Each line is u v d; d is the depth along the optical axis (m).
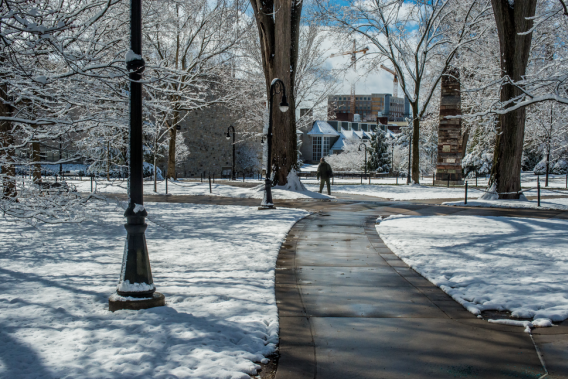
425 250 8.12
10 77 6.86
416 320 4.60
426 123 42.41
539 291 5.46
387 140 55.66
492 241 9.06
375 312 4.84
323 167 22.48
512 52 17.50
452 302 5.22
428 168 55.69
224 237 9.54
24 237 9.30
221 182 33.69
